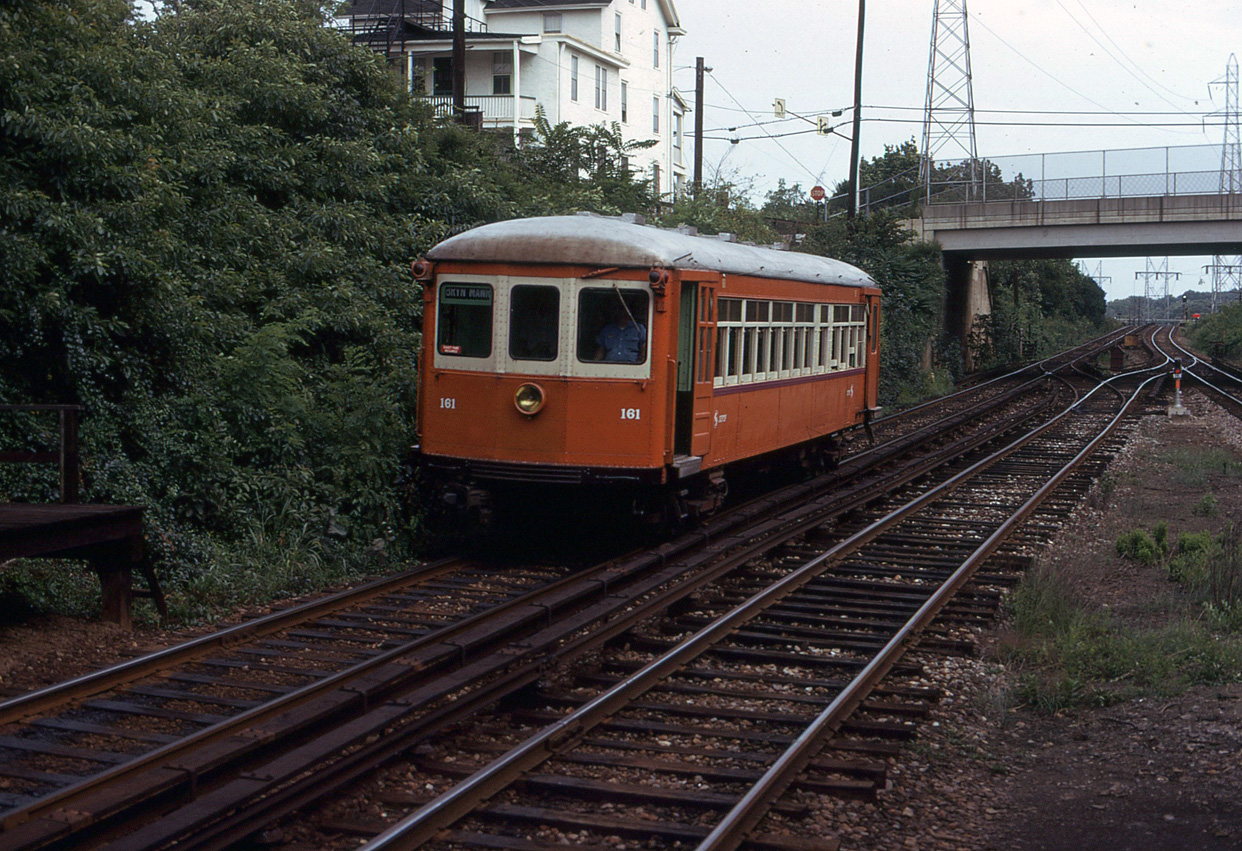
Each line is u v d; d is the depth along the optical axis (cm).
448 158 1961
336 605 932
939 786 613
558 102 3659
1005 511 1469
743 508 1408
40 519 763
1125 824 567
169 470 1070
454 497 1143
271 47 1588
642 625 920
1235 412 2748
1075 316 8719
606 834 533
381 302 1502
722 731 668
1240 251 4081
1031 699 763
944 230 3903
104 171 1070
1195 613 975
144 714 673
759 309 1355
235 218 1377
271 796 528
